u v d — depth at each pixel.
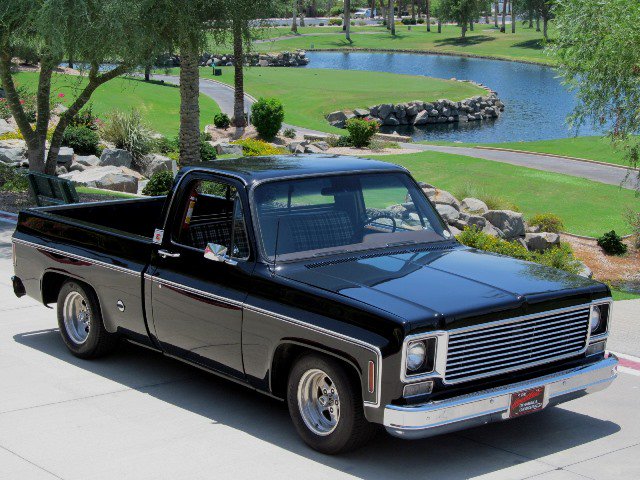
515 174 36.00
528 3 150.62
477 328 5.01
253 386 5.84
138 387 6.66
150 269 6.44
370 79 83.19
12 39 15.84
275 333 5.44
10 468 5.18
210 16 18.05
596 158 41.91
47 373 6.95
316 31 160.88
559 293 5.43
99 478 5.04
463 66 112.25
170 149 31.66
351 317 5.02
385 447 5.52
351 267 5.68
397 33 160.25
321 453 5.39
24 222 7.74
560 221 25.69
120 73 17.31
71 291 7.27
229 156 35.09
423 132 64.00
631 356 7.47
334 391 5.29
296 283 5.43
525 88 89.25
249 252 5.75
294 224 5.89
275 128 44.84
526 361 5.32
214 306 5.88
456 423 4.89
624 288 20.52
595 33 16.44
